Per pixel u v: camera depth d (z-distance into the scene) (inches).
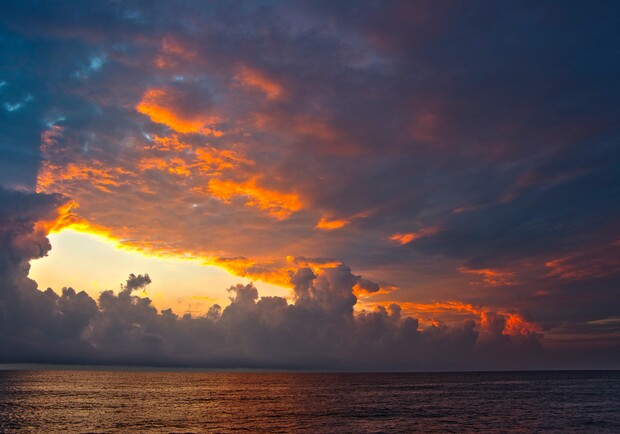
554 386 6112.2
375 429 2247.8
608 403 3543.3
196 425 2412.6
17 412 2891.2
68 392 4719.5
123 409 3154.5
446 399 4037.9
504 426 2315.5
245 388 5949.8
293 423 2477.9
